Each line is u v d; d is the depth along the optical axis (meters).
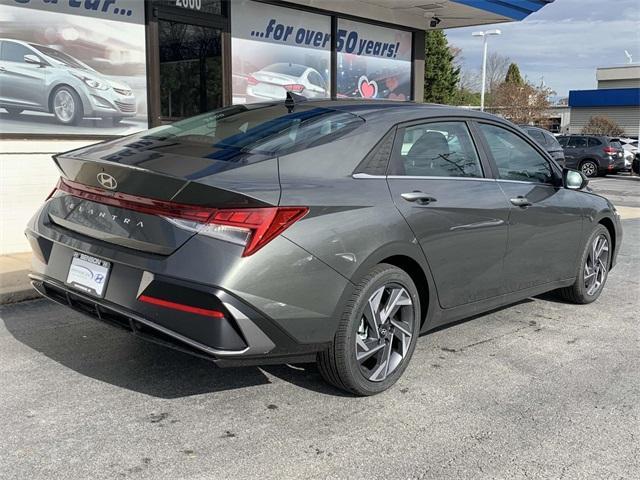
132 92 8.17
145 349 4.22
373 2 10.59
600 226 5.60
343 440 3.12
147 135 3.90
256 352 3.03
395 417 3.38
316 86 10.70
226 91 9.33
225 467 2.83
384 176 3.63
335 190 3.32
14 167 7.13
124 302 3.07
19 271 5.84
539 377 4.01
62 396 3.48
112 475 2.74
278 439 3.10
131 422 3.22
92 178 3.30
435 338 4.72
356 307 3.36
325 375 3.51
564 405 3.60
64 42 7.47
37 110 7.32
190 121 4.13
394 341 3.74
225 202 2.93
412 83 12.55
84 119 7.75
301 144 3.44
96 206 3.32
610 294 6.20
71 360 4.00
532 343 4.66
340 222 3.25
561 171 5.09
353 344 3.40
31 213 7.30
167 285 2.94
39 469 2.76
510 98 47.12
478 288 4.22
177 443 3.03
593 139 24.30
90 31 7.68
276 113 3.92
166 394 3.56
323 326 3.23
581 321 5.24
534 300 5.86
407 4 10.78
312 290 3.14
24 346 4.22
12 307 5.09
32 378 3.71
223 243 2.91
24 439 3.01
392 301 3.61
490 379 3.95
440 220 3.81
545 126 48.81
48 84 7.37
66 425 3.16
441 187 3.93
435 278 3.85
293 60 10.27
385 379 3.63
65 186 3.60
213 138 3.62
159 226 3.02
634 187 19.67
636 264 7.74
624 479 2.85
